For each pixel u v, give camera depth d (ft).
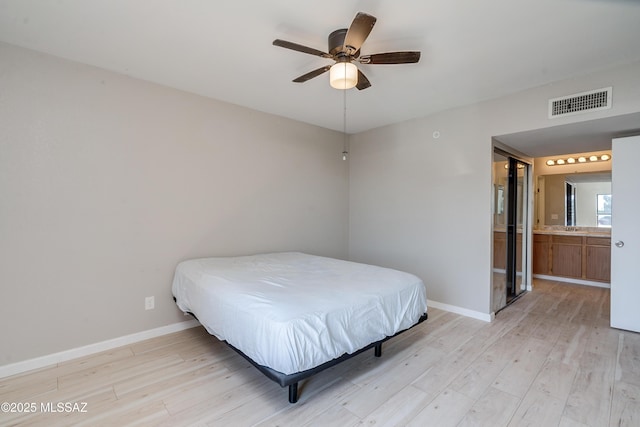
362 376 7.22
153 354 8.36
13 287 7.33
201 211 10.59
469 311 11.30
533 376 7.19
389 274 8.63
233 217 11.44
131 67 8.50
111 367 7.64
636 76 7.99
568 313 11.62
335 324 6.17
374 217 14.67
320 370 5.90
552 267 17.11
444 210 12.01
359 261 15.38
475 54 7.66
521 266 14.57
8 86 7.26
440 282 12.16
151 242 9.48
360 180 15.37
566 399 6.31
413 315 7.98
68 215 8.05
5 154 7.22
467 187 11.34
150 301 9.46
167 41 7.19
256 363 5.87
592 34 6.73
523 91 9.93
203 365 7.77
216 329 7.03
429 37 6.90
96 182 8.47
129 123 9.02
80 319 8.25
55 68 7.84
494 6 5.83
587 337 9.37
